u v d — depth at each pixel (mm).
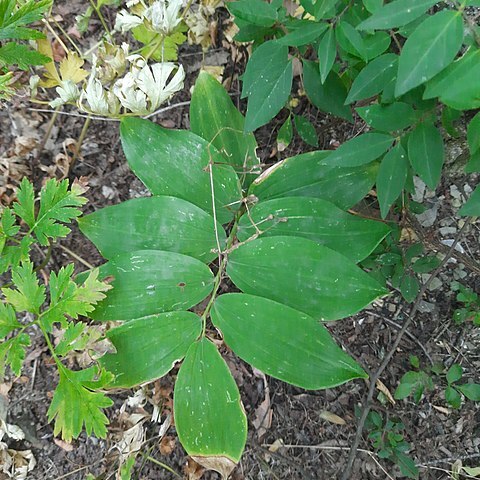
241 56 591
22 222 567
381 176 375
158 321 396
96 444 564
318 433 592
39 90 567
